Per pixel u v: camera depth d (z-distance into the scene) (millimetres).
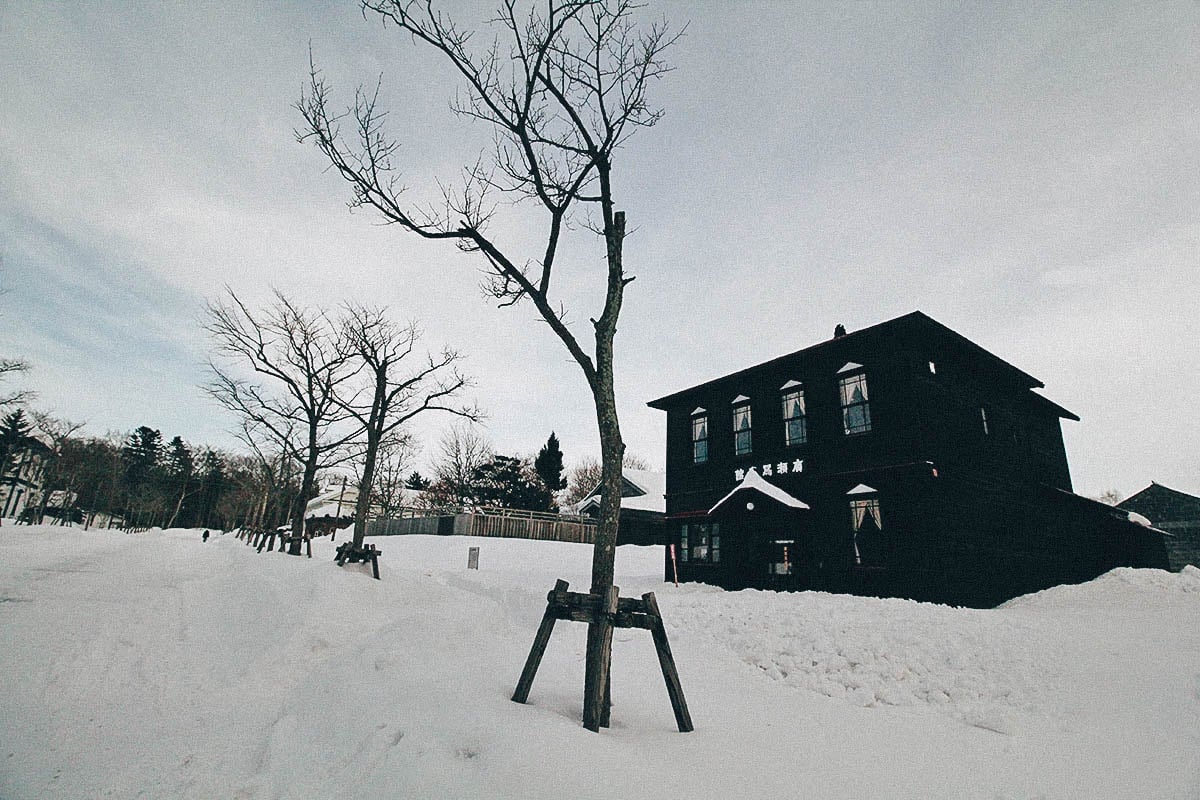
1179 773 4906
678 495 19781
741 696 6984
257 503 41219
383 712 4715
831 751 4969
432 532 36438
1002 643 8109
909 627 8766
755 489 15570
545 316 6633
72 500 68125
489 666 6434
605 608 5012
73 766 4387
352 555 14625
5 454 54344
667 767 4000
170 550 26531
